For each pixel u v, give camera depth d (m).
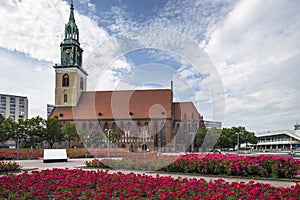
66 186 8.29
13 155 29.42
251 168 12.00
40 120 44.00
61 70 58.41
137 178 8.88
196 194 7.03
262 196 6.44
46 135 44.22
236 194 6.72
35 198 7.23
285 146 99.44
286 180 11.04
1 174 14.30
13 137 40.75
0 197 7.34
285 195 6.63
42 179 9.49
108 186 8.06
